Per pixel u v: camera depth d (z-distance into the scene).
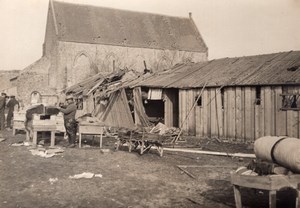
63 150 13.74
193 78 21.80
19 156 12.67
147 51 50.56
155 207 7.30
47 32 50.12
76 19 48.06
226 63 22.66
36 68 46.16
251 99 17.42
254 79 17.58
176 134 18.89
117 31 49.84
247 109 17.59
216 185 9.12
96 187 8.78
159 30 53.62
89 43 46.53
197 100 19.59
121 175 10.09
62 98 37.34
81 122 15.14
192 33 55.94
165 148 15.34
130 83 24.67
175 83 21.84
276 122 16.33
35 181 9.26
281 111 16.14
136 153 13.85
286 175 6.39
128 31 50.72
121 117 24.19
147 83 23.20
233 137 18.22
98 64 46.97
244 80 17.95
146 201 7.71
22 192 8.27
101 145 15.37
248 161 12.66
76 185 8.92
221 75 20.33
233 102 18.30
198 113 20.23
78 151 14.01
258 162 7.13
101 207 7.27
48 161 11.82
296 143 6.67
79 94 30.23
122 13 52.75
